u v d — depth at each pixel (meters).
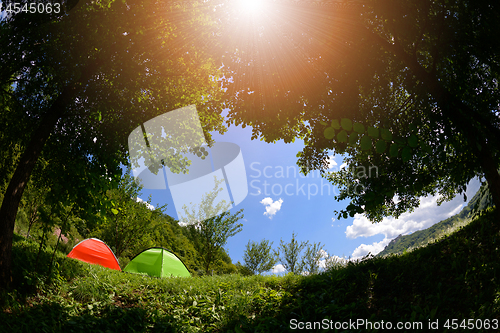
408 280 5.21
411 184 4.57
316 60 5.93
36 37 5.50
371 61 5.59
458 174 5.21
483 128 4.70
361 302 4.88
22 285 5.04
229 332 4.36
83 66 6.13
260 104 6.53
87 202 7.00
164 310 5.43
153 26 6.20
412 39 5.21
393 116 6.37
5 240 4.96
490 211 5.95
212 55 6.70
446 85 5.12
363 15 5.66
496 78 5.52
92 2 5.79
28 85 6.09
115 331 4.29
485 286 4.18
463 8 4.70
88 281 5.99
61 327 4.06
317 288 5.85
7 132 6.47
